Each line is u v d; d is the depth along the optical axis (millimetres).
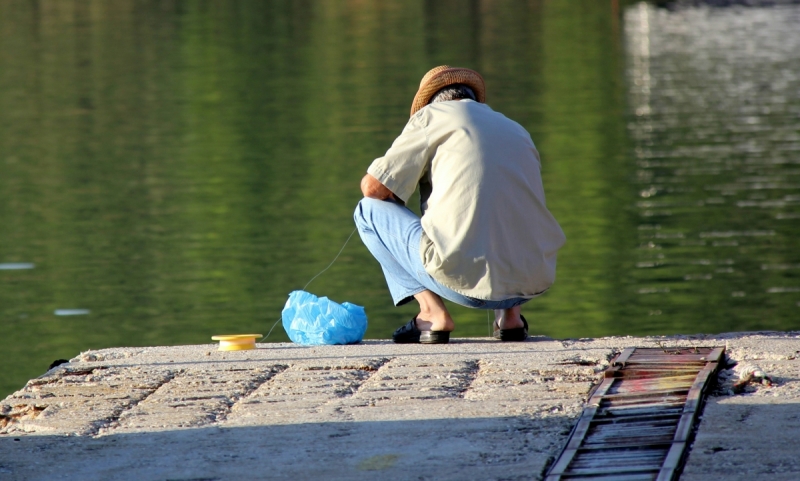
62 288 46000
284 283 46219
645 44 157375
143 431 13391
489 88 119562
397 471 11617
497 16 189625
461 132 17422
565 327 40188
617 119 96062
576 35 168250
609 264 48844
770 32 166750
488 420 13242
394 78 122750
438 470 11586
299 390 15047
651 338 18094
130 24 178750
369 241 18422
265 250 51875
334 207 61531
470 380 15406
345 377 15719
